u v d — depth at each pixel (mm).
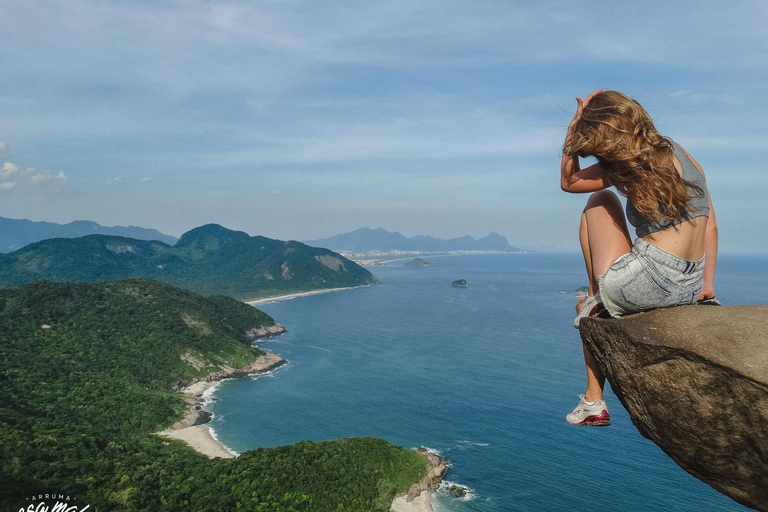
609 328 3166
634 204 3049
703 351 2670
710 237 3273
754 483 2781
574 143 3260
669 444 3061
